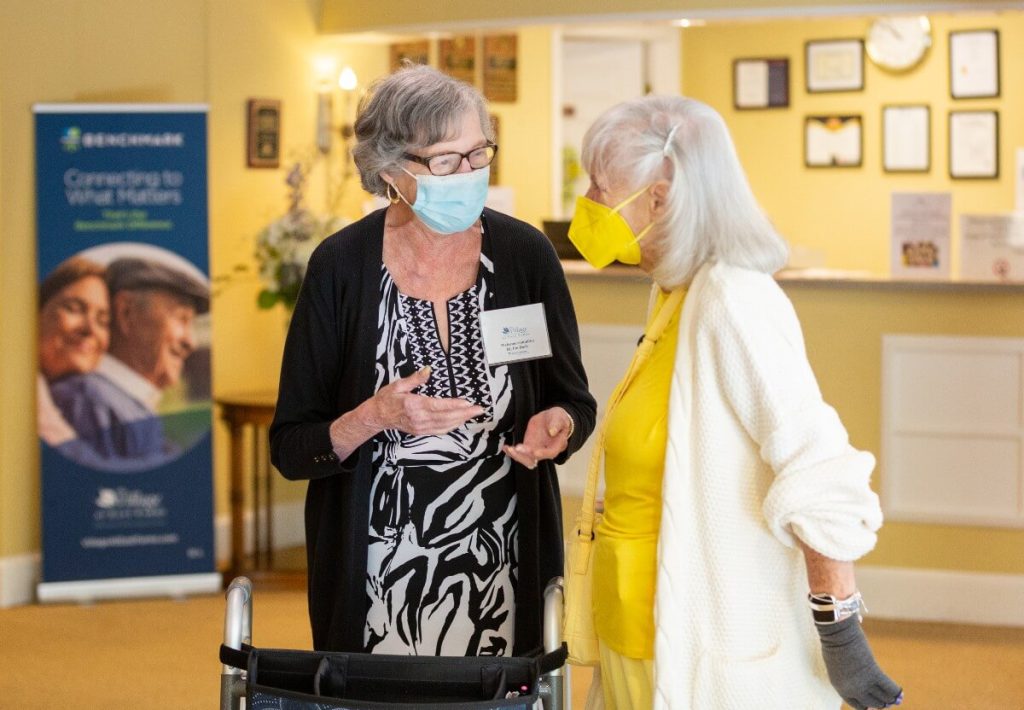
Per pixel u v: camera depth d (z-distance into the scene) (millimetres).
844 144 8906
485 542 2449
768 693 2021
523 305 2477
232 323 6551
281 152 6711
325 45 6953
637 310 5621
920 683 4723
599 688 2338
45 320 5723
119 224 5758
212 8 6387
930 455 5484
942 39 8719
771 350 1983
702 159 2061
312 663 1890
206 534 5863
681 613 2053
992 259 5770
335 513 2461
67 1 5926
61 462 5754
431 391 2457
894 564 5570
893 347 5469
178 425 5832
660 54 8844
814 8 6004
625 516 2182
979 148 8680
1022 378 5371
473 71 7898
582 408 2471
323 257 2477
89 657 4980
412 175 2307
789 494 1914
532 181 8203
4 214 5781
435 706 1761
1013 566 5453
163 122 5773
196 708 4426
